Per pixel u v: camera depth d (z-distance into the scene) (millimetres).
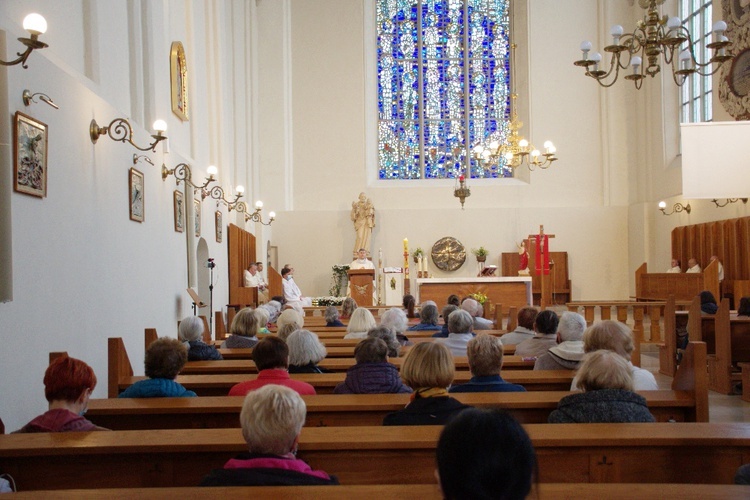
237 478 2668
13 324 5961
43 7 7172
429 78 23078
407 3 23109
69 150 7320
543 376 5281
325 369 6402
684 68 11039
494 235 22297
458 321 6801
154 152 10695
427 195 22500
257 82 22031
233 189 18141
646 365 12086
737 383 9523
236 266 16922
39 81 6598
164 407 4273
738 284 15961
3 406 5730
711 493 2434
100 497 2477
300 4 22703
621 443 3285
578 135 22406
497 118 23047
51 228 6809
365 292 18000
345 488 2549
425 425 3633
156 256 10719
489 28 23031
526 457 1532
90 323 7836
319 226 22141
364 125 22547
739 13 16109
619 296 22062
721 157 14672
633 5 21938
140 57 10383
